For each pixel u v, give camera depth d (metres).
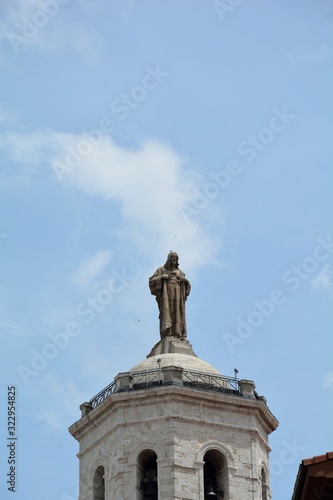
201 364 81.31
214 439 78.19
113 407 79.06
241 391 80.19
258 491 77.81
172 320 84.38
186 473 76.62
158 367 80.75
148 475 77.50
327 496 58.16
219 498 77.44
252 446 78.94
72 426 81.69
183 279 85.75
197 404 78.69
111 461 78.31
